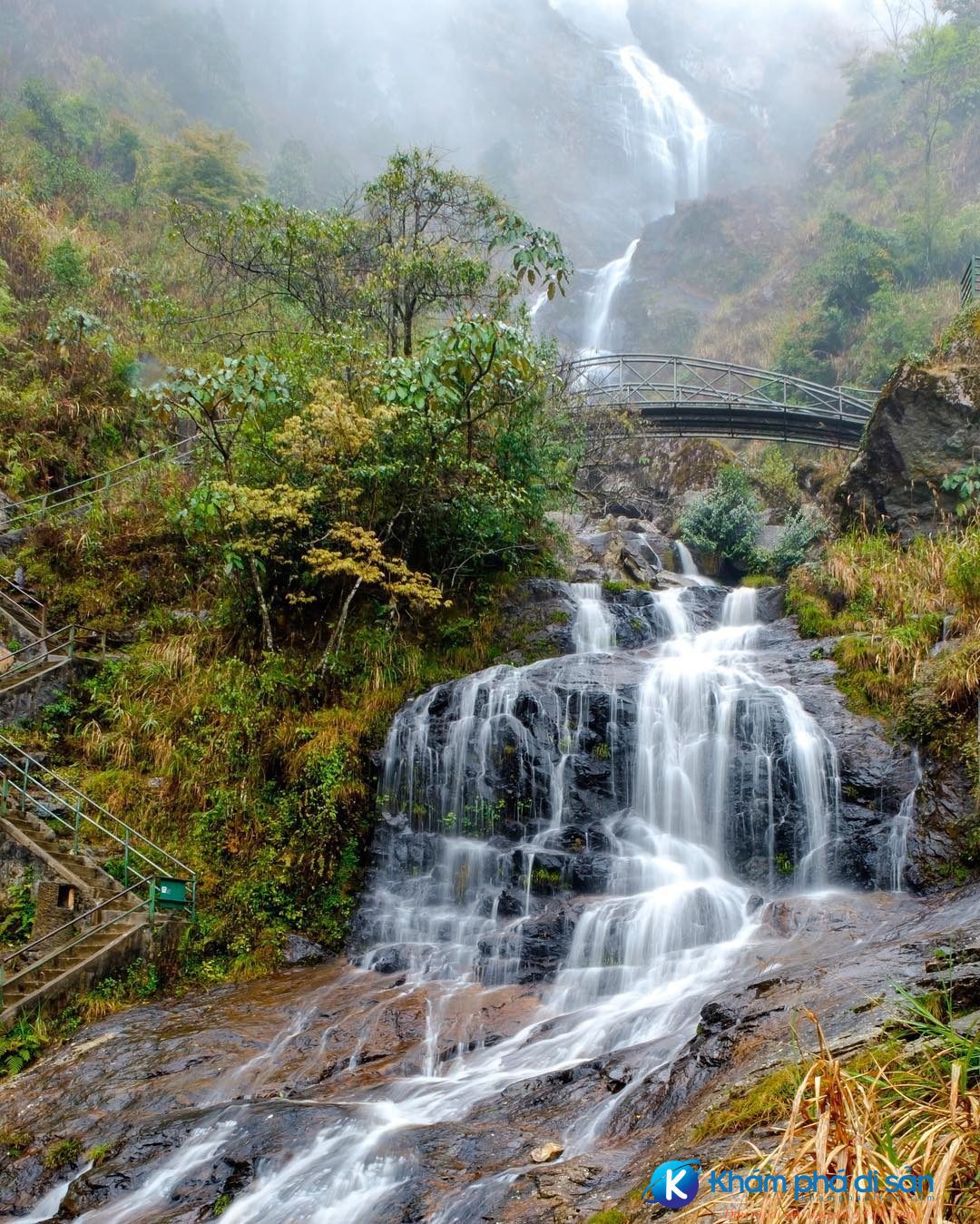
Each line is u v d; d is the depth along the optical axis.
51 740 13.55
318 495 14.01
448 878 11.66
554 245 17.38
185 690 13.84
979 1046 3.81
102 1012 10.27
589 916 9.91
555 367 20.02
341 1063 8.23
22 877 11.42
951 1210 3.09
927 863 9.57
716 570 20.70
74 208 30.16
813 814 10.62
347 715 13.01
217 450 16.30
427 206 18.44
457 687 12.90
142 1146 7.18
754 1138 4.70
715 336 47.62
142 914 11.16
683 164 74.25
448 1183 5.80
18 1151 7.68
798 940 8.55
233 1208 6.20
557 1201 5.12
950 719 10.29
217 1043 8.94
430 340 14.04
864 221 45.00
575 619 15.08
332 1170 6.28
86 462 19.41
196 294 26.62
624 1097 6.29
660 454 26.95
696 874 10.81
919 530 15.69
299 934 11.46
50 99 37.50
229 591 14.86
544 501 16.59
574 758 11.98
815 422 26.38
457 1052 8.14
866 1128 3.21
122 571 16.14
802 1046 5.55
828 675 12.01
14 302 22.52
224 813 12.31
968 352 15.88
